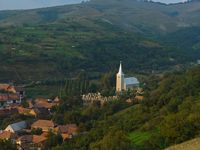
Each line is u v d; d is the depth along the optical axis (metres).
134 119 151.50
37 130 186.88
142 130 136.00
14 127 191.12
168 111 143.50
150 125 134.62
